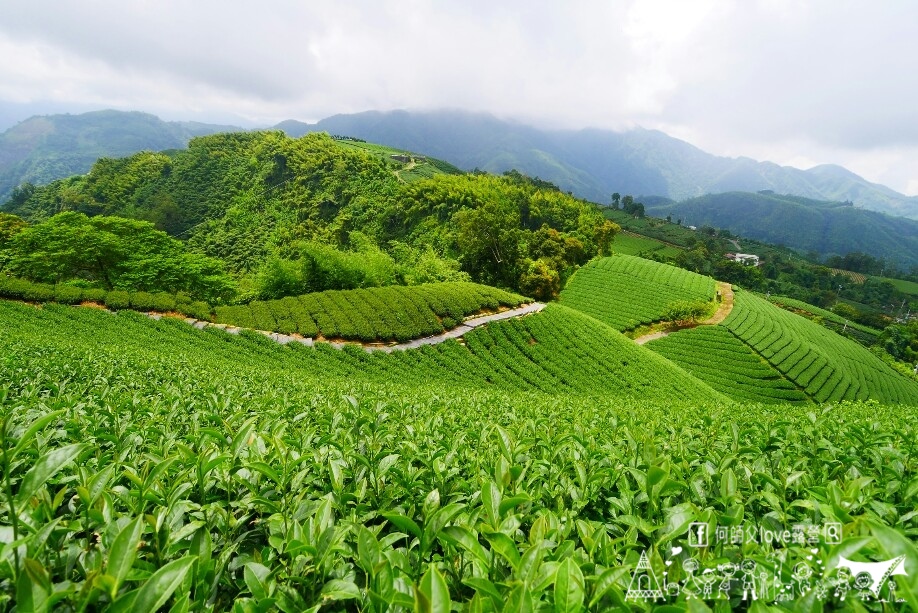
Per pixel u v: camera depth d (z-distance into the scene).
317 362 30.81
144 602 1.78
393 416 6.82
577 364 39.47
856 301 148.00
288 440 4.29
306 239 106.06
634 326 68.12
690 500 3.26
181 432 5.71
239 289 62.19
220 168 141.00
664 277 86.88
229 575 2.60
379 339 37.41
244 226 122.62
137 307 34.25
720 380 54.62
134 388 10.05
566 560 1.97
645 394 36.19
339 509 3.17
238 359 28.33
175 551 2.52
